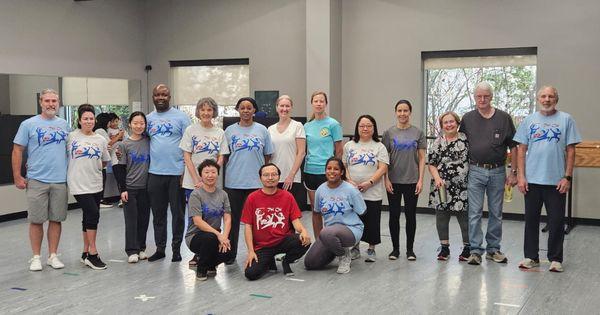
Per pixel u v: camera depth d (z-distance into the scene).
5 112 7.76
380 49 8.35
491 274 4.96
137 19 9.56
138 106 9.59
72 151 5.21
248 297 4.40
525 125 5.08
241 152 5.25
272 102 8.89
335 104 8.41
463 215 5.39
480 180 5.20
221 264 5.36
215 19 9.24
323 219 5.33
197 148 5.27
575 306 4.13
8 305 4.27
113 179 8.68
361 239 5.42
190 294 4.48
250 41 9.02
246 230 4.93
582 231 6.92
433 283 4.71
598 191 7.32
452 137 5.31
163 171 5.39
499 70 7.88
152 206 5.48
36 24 8.09
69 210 8.57
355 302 4.27
